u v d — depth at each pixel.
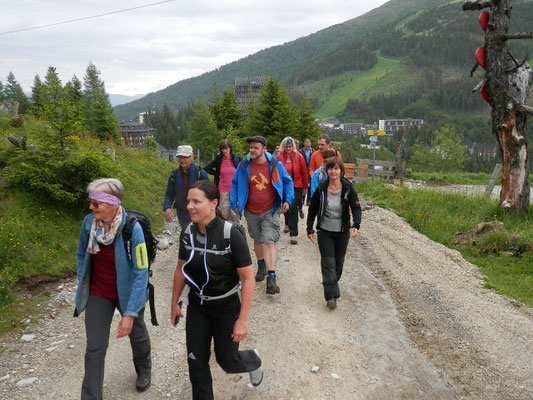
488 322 4.15
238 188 5.24
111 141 16.22
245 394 3.18
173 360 3.70
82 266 2.77
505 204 8.48
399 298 5.00
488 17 8.12
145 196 9.94
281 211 5.24
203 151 51.41
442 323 4.24
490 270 5.80
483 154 158.88
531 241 6.44
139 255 2.73
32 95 53.31
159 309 4.74
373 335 4.11
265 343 3.94
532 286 5.10
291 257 6.71
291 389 3.24
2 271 4.77
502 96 8.20
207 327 2.68
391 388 3.27
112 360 3.67
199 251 2.53
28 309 4.47
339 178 4.55
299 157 7.32
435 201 10.56
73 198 6.67
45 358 3.63
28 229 5.82
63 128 6.77
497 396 3.08
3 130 9.83
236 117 50.28
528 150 8.33
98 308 2.79
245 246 2.54
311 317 4.49
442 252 6.62
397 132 192.75
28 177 6.52
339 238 4.66
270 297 5.04
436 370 3.48
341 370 3.51
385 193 12.26
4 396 3.09
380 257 6.56
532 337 3.81
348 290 5.29
